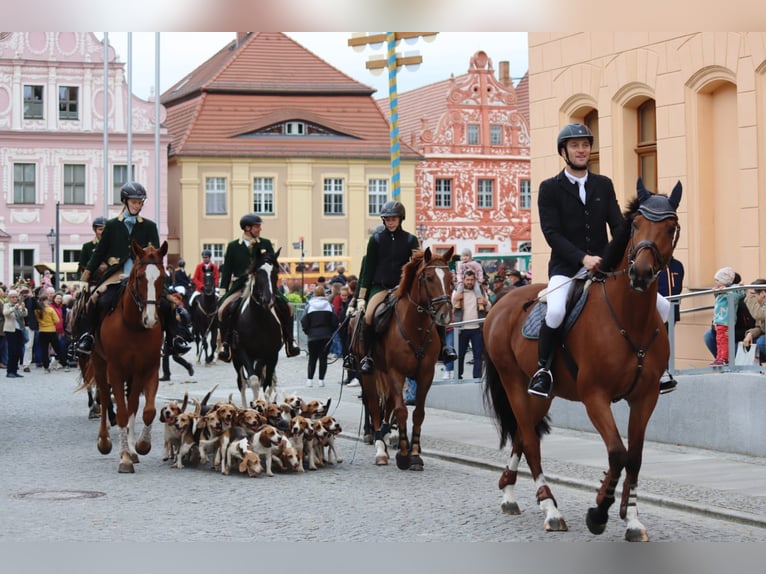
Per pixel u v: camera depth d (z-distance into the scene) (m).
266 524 10.38
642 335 9.31
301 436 13.74
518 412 10.46
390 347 13.95
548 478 12.88
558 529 9.99
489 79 73.94
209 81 72.62
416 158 72.25
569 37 23.20
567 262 10.18
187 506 11.31
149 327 13.16
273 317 16.91
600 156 22.44
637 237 8.91
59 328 32.72
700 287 20.17
